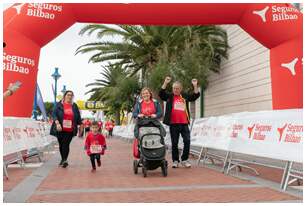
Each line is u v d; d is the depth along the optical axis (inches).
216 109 829.8
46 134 577.0
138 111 349.1
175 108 381.1
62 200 217.5
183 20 438.9
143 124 333.1
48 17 418.6
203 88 832.9
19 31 411.5
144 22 443.5
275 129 273.1
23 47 412.2
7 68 403.2
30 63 417.1
